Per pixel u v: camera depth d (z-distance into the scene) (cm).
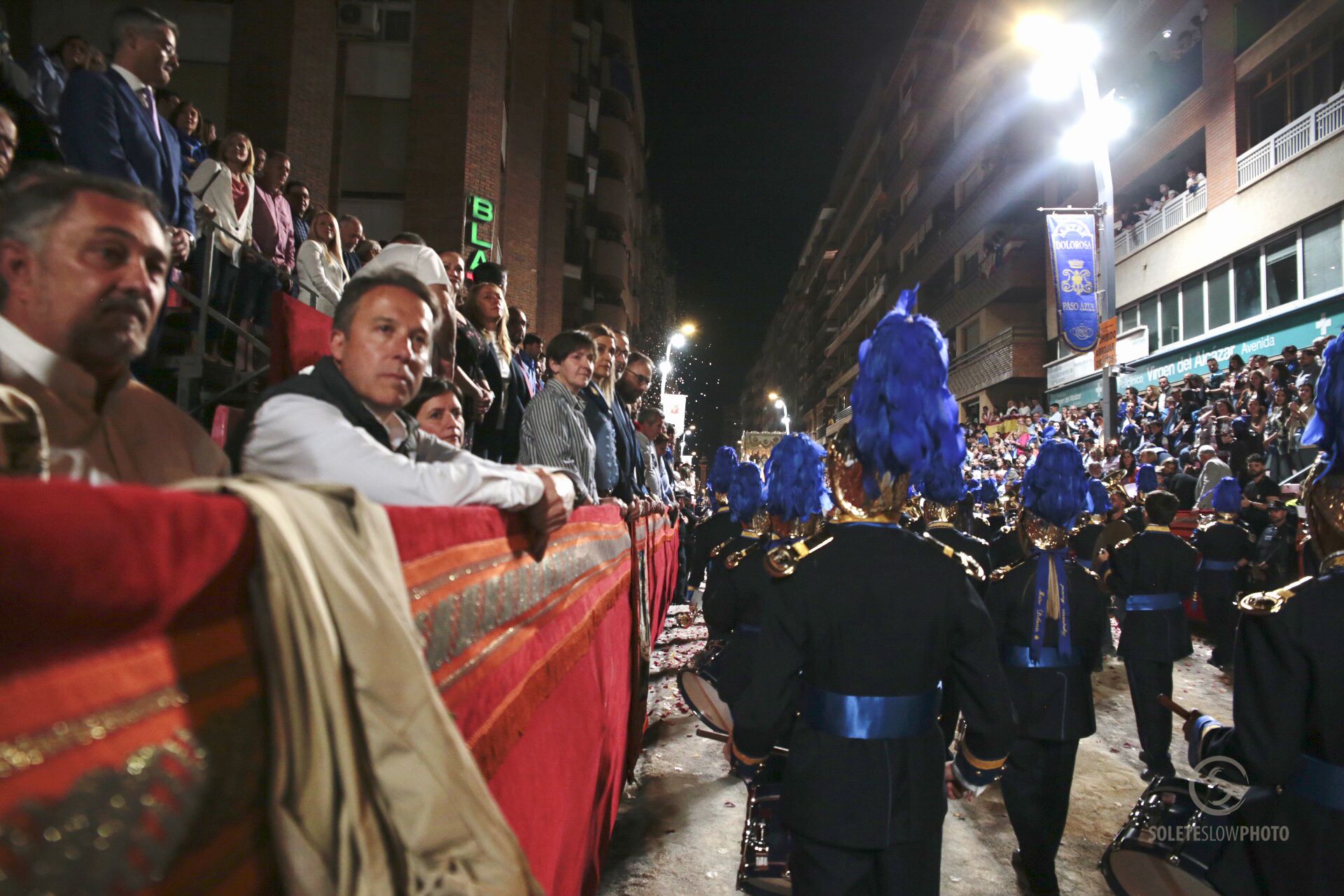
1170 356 2152
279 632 83
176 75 1471
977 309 3167
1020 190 2850
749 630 417
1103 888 385
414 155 1602
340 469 165
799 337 8969
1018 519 420
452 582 147
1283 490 944
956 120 3706
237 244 563
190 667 73
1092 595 392
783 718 243
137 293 140
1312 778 201
